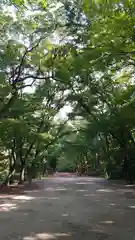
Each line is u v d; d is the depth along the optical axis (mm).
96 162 40719
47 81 18453
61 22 12086
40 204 12266
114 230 7562
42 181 27672
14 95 14008
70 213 10047
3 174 22094
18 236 6969
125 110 18500
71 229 7672
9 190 18250
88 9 9328
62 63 13281
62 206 11688
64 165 46438
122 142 23828
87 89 19828
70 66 12914
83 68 12086
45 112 20422
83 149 27875
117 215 9641
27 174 25906
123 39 10641
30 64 14352
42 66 14219
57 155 34375
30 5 11938
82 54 11039
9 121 15656
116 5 9320
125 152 24344
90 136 22781
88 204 12203
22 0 11664
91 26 11109
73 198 14398
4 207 11414
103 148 27594
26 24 11953
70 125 22859
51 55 13609
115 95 18453
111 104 20578
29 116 18062
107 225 8141
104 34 10609
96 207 11383
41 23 12000
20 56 13617
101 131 20906
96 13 9320
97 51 10766
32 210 10695
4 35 12883
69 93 20516
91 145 26438
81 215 9641
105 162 30062
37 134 20531
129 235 7055
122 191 17844
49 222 8516
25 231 7449
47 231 7449
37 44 12938
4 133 16469
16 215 9656
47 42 12781
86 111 21469
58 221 8672
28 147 24547
